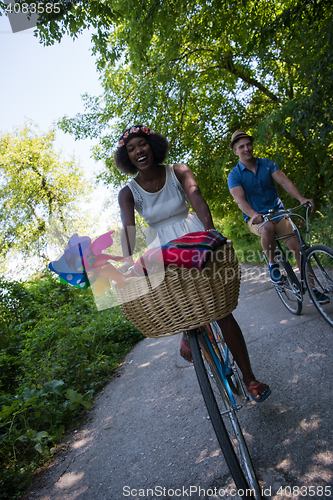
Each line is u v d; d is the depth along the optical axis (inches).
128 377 161.5
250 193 170.6
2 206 974.4
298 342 137.1
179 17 319.3
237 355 92.6
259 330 163.3
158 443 102.7
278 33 291.1
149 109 389.1
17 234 957.2
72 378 163.8
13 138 1006.4
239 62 358.6
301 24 249.9
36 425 126.7
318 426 87.4
